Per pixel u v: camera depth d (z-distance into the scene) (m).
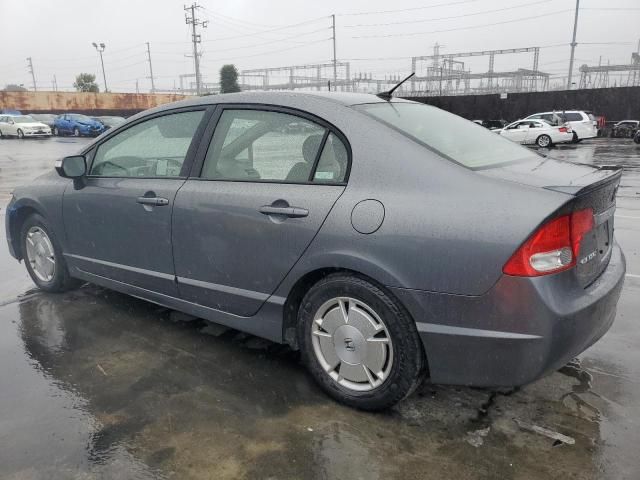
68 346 3.56
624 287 4.57
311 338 2.86
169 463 2.39
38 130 33.09
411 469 2.33
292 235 2.77
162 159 3.48
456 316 2.38
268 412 2.77
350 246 2.58
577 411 2.76
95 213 3.79
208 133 3.26
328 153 2.77
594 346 3.48
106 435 2.60
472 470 2.33
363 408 2.75
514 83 75.94
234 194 3.01
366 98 3.12
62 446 2.52
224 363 3.31
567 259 2.31
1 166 16.20
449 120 3.30
